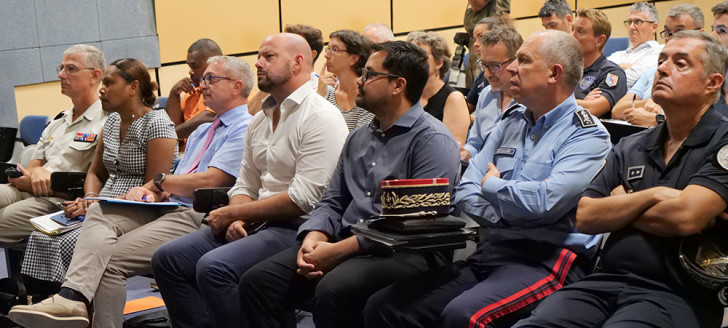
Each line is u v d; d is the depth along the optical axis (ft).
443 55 10.59
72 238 9.98
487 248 6.95
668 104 5.92
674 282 5.73
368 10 20.71
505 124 7.31
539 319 5.88
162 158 10.21
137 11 18.84
